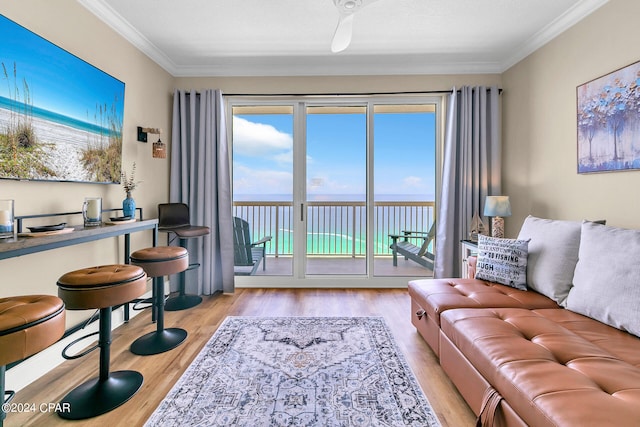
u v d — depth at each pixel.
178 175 3.35
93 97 2.17
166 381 1.73
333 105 3.57
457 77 3.39
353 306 2.94
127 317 2.54
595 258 1.64
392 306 2.94
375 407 1.52
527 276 2.05
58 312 1.19
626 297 1.44
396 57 3.19
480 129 3.27
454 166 3.29
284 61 3.28
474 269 2.45
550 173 2.69
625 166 2.01
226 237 3.38
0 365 1.00
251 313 2.77
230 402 1.55
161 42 2.87
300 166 3.58
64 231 1.68
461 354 1.55
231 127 3.59
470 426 1.40
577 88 2.39
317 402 1.55
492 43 2.91
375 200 3.63
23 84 1.64
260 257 3.85
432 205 3.63
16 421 1.43
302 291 3.44
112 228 1.97
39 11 1.78
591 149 2.27
